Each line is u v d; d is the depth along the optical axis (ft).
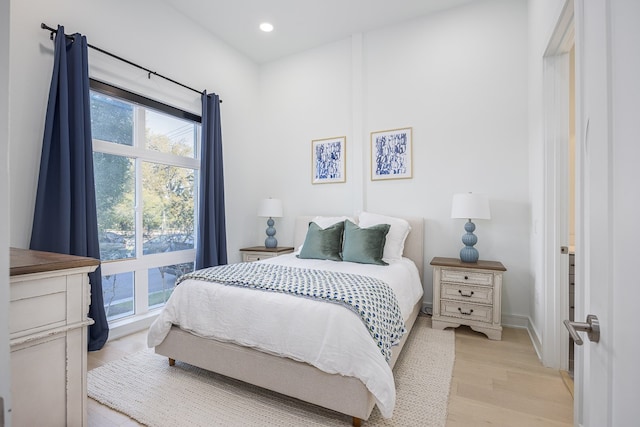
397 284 7.55
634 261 1.76
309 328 5.34
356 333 5.07
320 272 7.44
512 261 9.85
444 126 10.82
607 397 2.07
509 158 9.92
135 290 9.67
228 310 6.18
